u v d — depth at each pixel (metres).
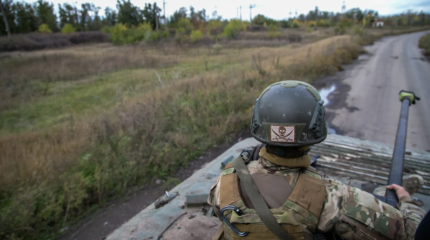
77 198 3.89
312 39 39.72
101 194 4.22
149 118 5.79
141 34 33.34
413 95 3.37
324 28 68.88
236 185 1.29
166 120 6.01
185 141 5.31
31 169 4.41
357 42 28.08
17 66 16.72
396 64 16.27
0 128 7.63
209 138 5.66
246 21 62.34
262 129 1.33
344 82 11.35
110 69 16.09
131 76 12.89
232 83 8.47
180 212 2.76
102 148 5.11
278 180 1.25
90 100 10.13
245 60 17.44
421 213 1.34
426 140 5.61
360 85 10.69
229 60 17.73
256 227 1.17
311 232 1.15
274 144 1.26
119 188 4.27
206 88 8.39
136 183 4.48
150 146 5.04
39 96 11.04
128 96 9.44
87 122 6.54
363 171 3.35
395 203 1.53
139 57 19.80
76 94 11.08
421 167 3.48
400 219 1.12
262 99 1.39
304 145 1.25
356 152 3.92
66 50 27.55
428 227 1.02
